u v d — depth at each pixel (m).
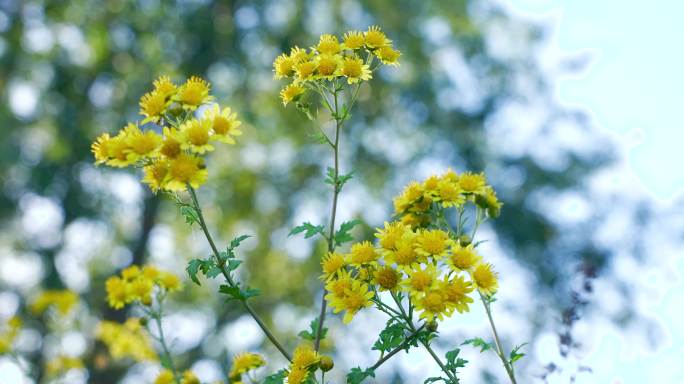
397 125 19.14
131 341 6.57
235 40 16.97
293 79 4.20
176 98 3.39
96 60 17.38
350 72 4.02
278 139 18.25
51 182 16.88
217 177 17.95
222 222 18.31
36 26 17.53
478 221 3.87
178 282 5.09
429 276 3.21
